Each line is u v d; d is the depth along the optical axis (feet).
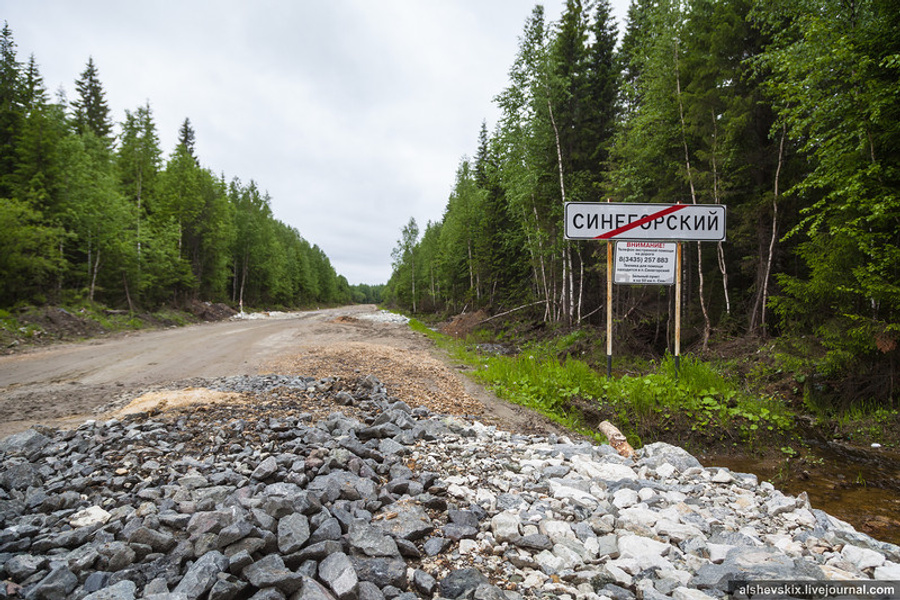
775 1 36.40
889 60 25.31
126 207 90.43
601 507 11.32
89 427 14.61
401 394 22.81
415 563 8.27
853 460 21.83
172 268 103.40
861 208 26.86
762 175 43.88
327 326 77.15
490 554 8.79
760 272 43.01
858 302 29.55
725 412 24.81
